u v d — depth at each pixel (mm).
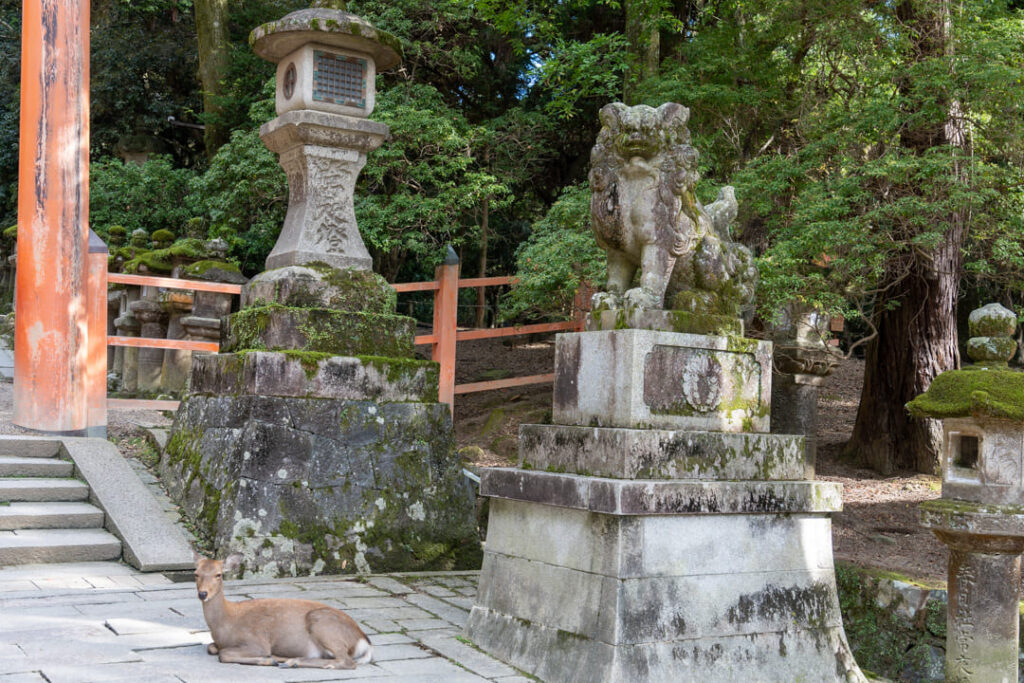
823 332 10422
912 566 7641
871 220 8391
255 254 14422
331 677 4281
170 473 7453
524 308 10695
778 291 8312
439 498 7336
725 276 5219
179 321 10078
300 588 6160
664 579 4477
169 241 11727
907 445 10438
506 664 4781
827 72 11039
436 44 14070
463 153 13062
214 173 13227
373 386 7301
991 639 4840
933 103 8477
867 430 10719
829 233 8039
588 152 15594
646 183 5062
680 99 9812
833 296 8430
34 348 8383
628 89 10891
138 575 6141
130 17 18453
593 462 4762
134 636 4738
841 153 8938
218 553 6355
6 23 18766
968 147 9031
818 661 4918
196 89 18641
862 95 9758
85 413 8352
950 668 4973
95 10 18375
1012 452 4684
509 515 5234
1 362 12445
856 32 9219
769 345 5305
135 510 6809
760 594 4805
